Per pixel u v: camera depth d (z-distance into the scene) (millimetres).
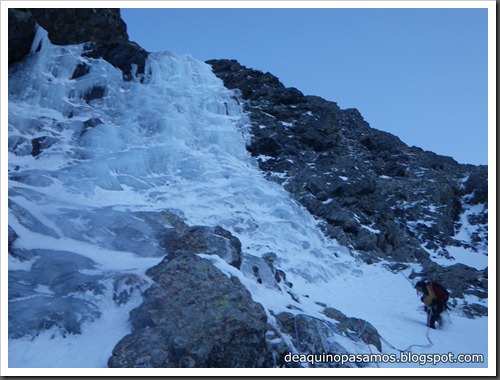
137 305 7336
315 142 20281
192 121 17938
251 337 6684
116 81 17328
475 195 22047
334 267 14117
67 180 12172
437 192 21109
